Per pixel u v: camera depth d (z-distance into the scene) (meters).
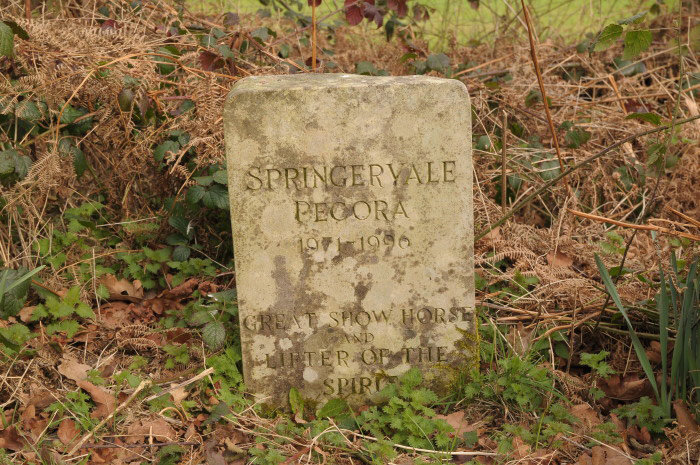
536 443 2.80
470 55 5.41
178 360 3.26
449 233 2.95
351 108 2.79
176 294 3.74
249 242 2.91
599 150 4.55
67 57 3.67
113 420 2.88
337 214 2.90
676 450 2.76
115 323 3.61
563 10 7.02
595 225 4.06
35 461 2.68
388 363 3.07
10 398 3.01
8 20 3.50
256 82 2.91
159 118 3.95
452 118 2.82
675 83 5.20
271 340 3.02
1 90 3.57
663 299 2.94
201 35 4.24
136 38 3.94
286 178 2.85
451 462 2.78
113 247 4.00
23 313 3.48
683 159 4.38
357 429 2.97
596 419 3.00
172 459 2.76
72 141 3.96
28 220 3.86
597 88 5.26
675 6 5.78
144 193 4.19
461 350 3.08
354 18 4.53
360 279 2.97
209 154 3.66
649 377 2.94
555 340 3.38
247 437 2.91
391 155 2.85
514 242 3.81
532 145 4.56
